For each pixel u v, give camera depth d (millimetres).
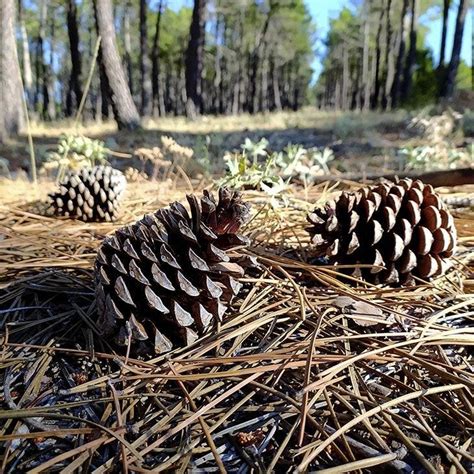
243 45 11250
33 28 8750
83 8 8398
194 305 348
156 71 7891
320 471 245
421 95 5906
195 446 273
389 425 278
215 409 298
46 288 445
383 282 440
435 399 309
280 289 423
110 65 2805
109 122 3742
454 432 285
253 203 672
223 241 360
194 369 332
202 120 3957
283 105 13703
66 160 934
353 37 11391
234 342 357
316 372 325
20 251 535
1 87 2254
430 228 426
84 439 279
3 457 268
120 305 344
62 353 358
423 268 430
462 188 861
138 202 816
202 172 1270
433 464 260
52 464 254
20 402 307
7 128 2582
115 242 351
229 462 268
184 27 9961
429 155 1124
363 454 268
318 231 455
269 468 256
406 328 379
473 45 7371
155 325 344
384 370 338
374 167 1430
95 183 701
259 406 301
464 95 3848
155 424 286
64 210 710
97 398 307
